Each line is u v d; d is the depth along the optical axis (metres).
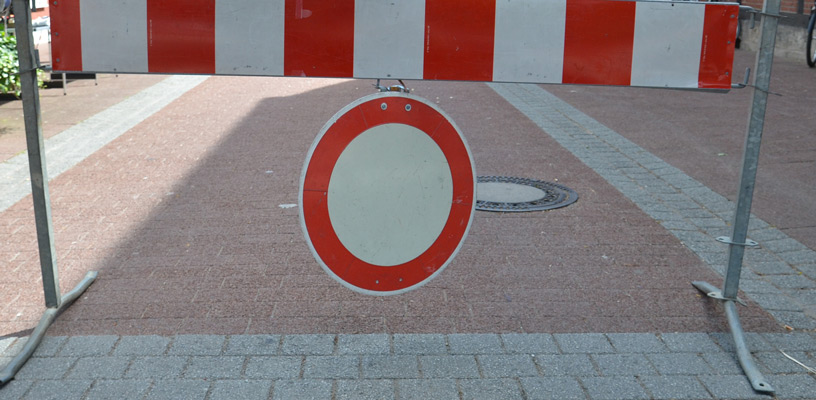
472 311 4.53
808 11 18.02
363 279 3.90
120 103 12.02
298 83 14.26
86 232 5.97
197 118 10.81
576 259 5.40
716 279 5.08
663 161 8.37
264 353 3.97
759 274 5.21
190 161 8.32
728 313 4.30
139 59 3.90
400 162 3.82
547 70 4.02
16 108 11.56
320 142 3.71
